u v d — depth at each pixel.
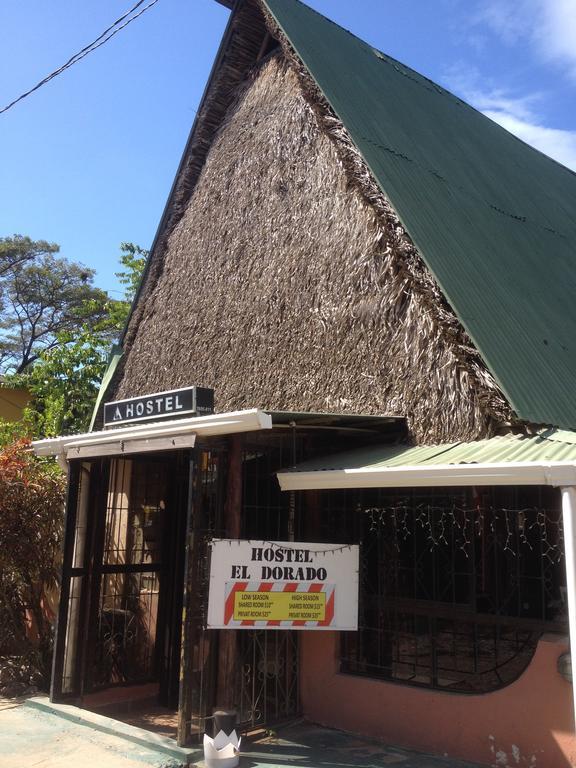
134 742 6.46
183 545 8.61
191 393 7.10
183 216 13.49
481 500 6.38
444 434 6.77
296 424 7.03
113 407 8.21
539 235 11.20
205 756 5.80
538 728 5.58
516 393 6.41
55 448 8.30
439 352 7.09
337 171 9.63
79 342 20.09
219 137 13.12
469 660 6.26
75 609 8.09
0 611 8.94
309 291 9.37
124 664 8.42
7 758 6.12
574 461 4.96
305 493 7.57
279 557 6.44
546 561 5.91
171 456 8.76
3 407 21.30
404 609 6.70
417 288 7.59
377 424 7.21
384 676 6.78
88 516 8.22
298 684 7.29
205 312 11.63
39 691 8.41
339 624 6.51
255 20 12.48
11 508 8.95
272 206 10.84
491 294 7.92
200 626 6.34
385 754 6.18
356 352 8.20
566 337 8.30
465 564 6.36
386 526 7.01
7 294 40.38
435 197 9.54
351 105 10.41
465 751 5.96
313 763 5.94
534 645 5.84
